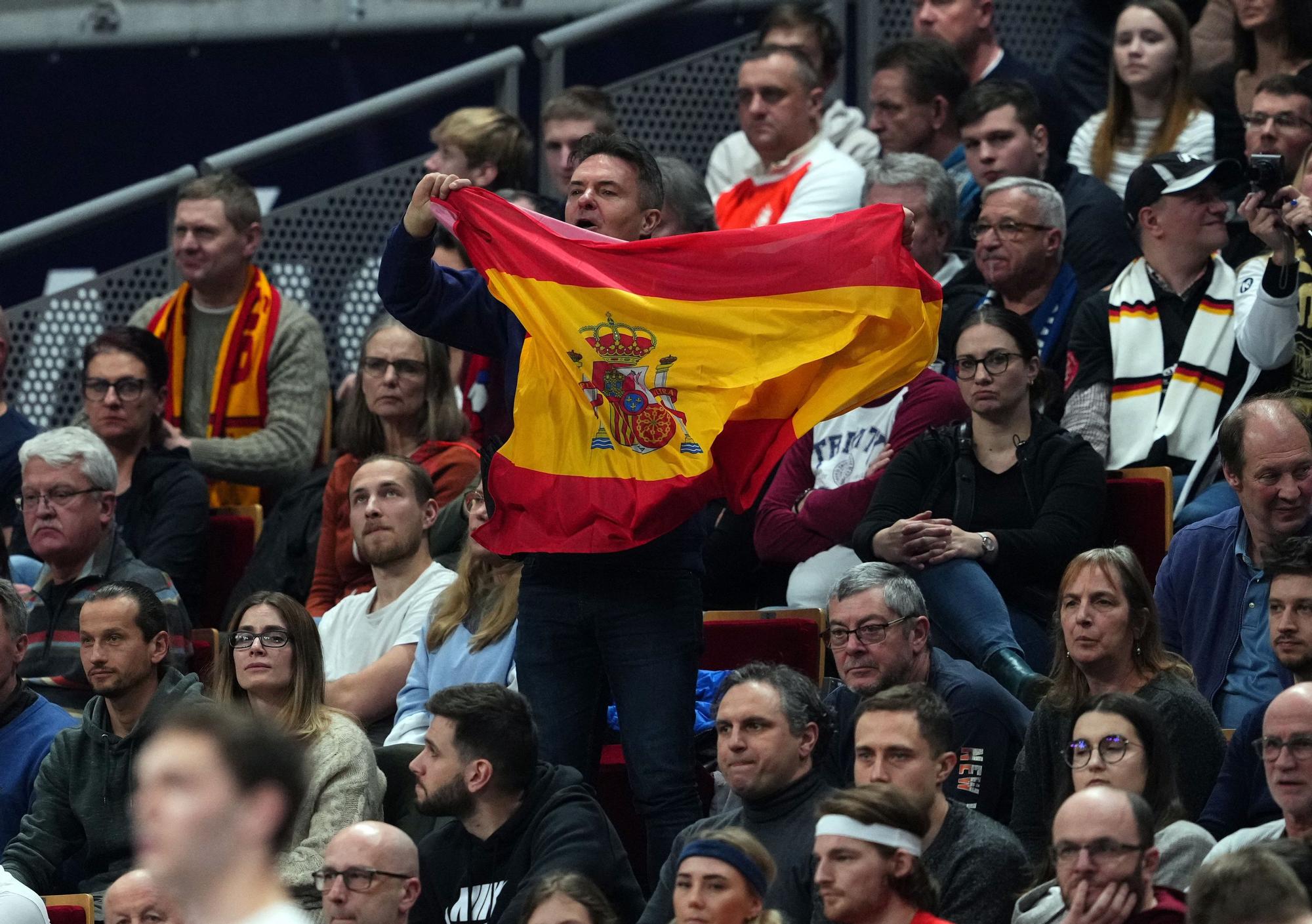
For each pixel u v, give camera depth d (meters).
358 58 36.88
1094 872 16.64
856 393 20.75
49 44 36.81
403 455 28.50
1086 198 30.55
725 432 20.72
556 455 20.44
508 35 37.09
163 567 29.17
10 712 24.17
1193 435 26.41
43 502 26.89
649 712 19.98
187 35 36.81
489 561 24.44
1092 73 36.25
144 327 32.56
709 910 16.55
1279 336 24.91
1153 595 21.64
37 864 22.73
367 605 26.06
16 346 34.00
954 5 34.66
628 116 35.56
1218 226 26.67
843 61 36.38
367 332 34.34
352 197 34.88
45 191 36.84
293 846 21.22
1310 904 14.38
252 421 31.69
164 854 9.02
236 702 22.53
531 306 20.66
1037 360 25.28
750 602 28.12
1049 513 24.53
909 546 24.17
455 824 20.28
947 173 29.72
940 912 18.61
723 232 20.95
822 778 19.84
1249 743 19.73
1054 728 20.58
